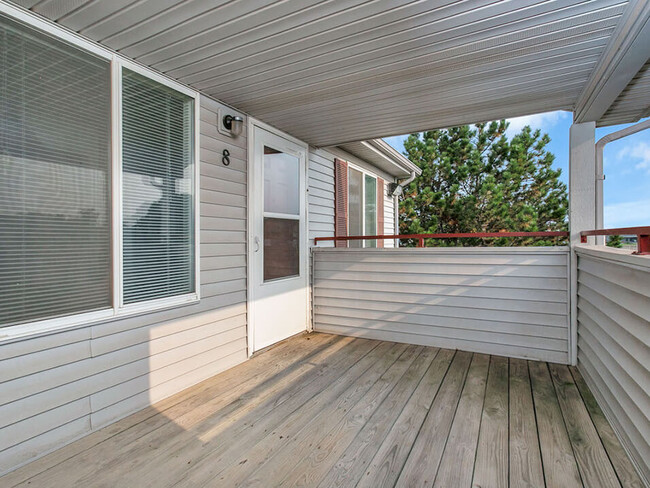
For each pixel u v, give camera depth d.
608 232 2.10
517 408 2.24
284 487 1.53
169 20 1.80
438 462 1.70
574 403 2.31
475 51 2.10
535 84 2.56
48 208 1.81
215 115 2.85
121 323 2.15
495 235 3.29
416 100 2.89
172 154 2.49
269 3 1.67
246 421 2.10
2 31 1.65
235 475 1.62
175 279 2.51
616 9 1.68
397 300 3.72
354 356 3.26
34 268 1.76
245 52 2.13
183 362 2.55
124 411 2.16
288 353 3.35
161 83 2.39
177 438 1.93
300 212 4.00
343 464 1.69
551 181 10.66
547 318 3.11
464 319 3.42
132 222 2.21
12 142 1.68
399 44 2.03
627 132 2.83
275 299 3.57
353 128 3.64
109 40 1.99
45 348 1.80
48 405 1.80
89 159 1.99
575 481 1.56
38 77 1.77
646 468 1.54
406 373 2.84
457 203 10.48
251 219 3.22
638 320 1.63
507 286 3.25
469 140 10.89
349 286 3.97
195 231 2.65
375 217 6.55
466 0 1.63
